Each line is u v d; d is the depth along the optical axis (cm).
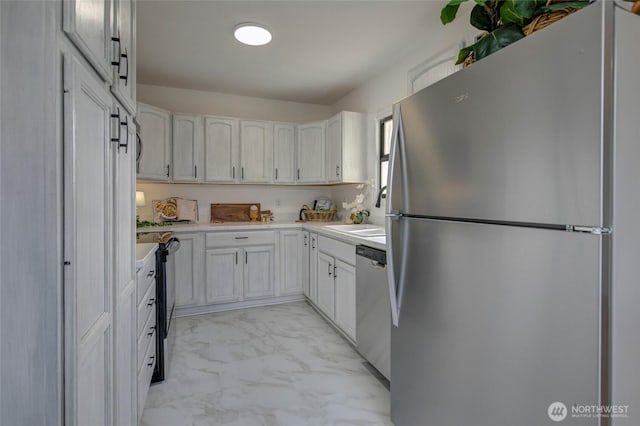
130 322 136
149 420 170
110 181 103
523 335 90
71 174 70
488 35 117
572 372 79
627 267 74
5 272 66
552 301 83
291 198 422
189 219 370
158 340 205
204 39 257
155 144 319
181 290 320
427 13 223
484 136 100
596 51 72
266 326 298
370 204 346
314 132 380
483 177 101
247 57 289
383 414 176
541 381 86
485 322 102
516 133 90
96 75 93
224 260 337
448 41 237
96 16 87
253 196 404
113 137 107
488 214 100
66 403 71
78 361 76
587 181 75
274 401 187
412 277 136
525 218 89
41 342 67
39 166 66
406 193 139
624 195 73
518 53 89
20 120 65
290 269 365
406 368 143
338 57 290
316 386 202
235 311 338
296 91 381
